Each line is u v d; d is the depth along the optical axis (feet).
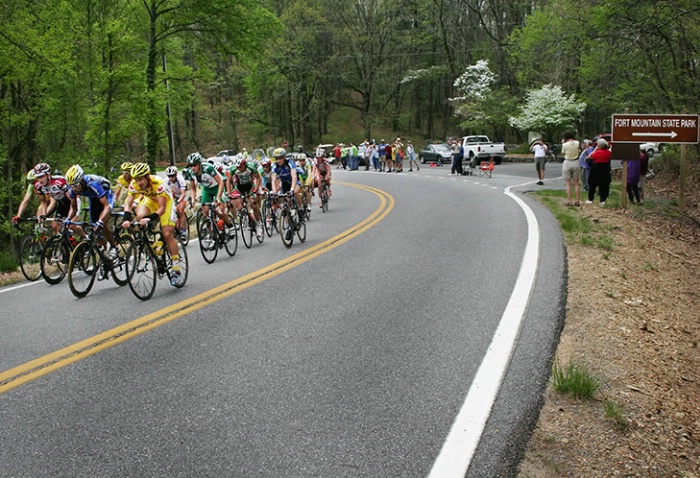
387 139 208.64
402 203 56.13
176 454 11.17
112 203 28.17
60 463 10.96
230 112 183.11
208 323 19.54
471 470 10.36
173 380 14.73
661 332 18.99
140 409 13.14
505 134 172.86
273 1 175.42
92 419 12.69
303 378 14.66
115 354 16.74
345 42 172.86
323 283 24.84
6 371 15.62
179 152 209.05
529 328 17.70
